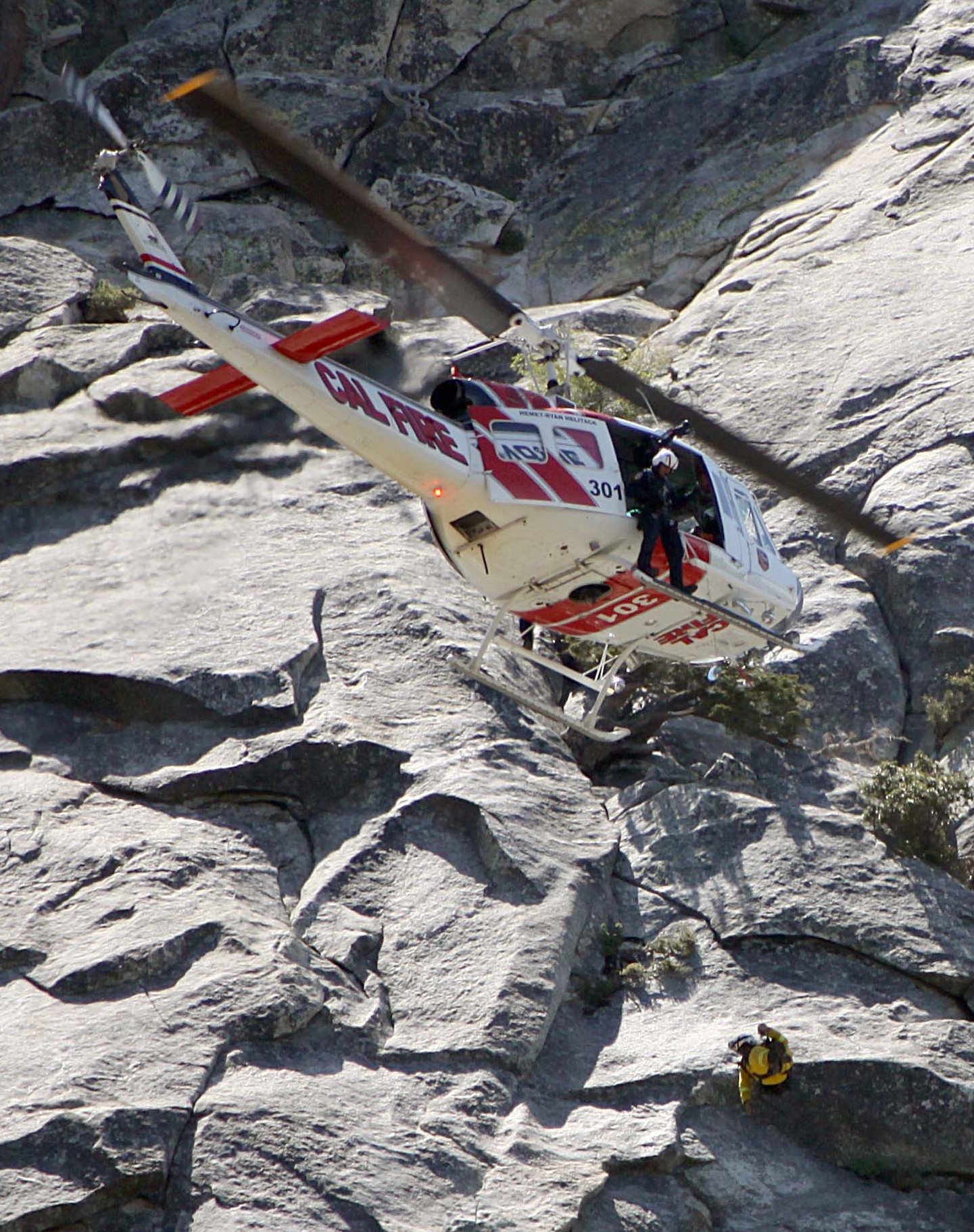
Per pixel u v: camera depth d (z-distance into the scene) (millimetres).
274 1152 52094
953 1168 57531
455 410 53844
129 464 87312
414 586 80000
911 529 85188
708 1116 57625
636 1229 52969
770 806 68750
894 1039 59625
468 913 62531
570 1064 58844
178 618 76375
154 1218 50906
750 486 91438
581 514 54031
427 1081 56281
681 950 63469
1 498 84938
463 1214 51562
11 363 92875
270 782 68062
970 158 113500
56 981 57281
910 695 80750
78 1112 51688
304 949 60500
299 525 84812
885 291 103312
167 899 61125
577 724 61531
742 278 109875
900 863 66750
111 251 118000
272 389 48375
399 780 68375
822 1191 56719
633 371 99812
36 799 66125
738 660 76750
